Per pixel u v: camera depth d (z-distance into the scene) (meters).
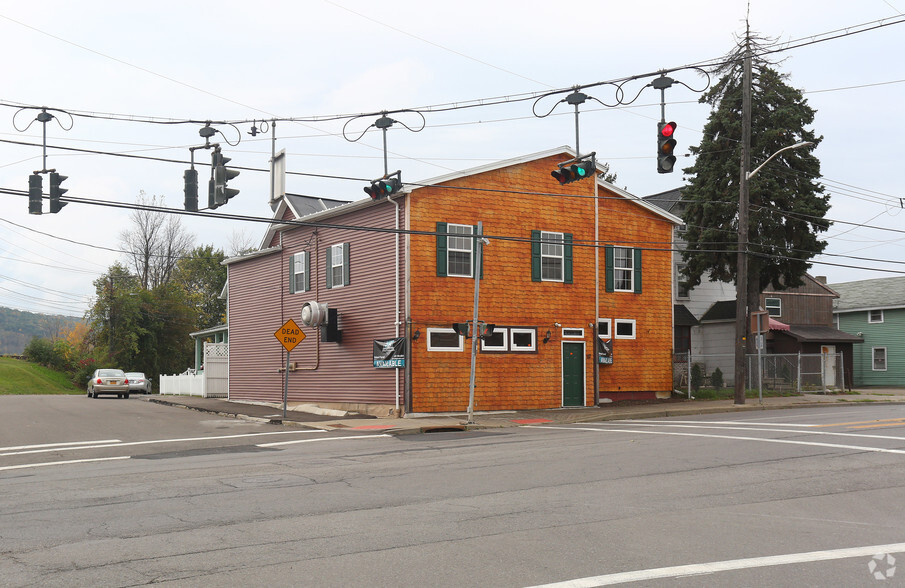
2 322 150.62
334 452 16.73
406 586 6.58
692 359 39.03
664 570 7.01
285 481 12.51
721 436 17.84
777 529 8.77
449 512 9.78
